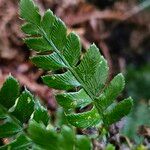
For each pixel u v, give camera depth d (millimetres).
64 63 241
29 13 235
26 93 225
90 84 244
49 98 621
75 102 243
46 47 239
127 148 344
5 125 220
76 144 207
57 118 333
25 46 732
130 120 389
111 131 333
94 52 242
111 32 851
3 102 220
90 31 836
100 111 246
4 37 734
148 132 369
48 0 814
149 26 861
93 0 892
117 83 245
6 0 768
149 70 738
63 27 239
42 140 205
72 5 836
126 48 842
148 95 671
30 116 225
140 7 874
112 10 888
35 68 711
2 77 684
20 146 215
